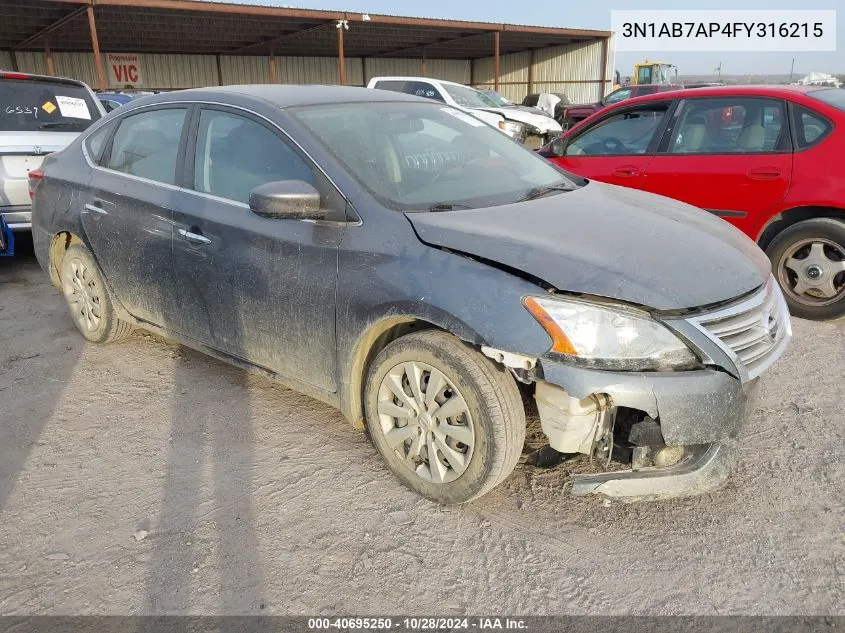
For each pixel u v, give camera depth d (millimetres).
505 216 2842
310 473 3010
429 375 2650
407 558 2477
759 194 4836
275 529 2639
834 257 4578
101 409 3637
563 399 2383
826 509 2711
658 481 2477
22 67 25328
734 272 2607
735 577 2371
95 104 7141
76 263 4367
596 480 2516
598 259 2482
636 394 2301
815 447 3150
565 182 3609
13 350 4473
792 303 4801
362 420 3061
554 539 2576
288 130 3127
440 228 2664
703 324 2393
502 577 2383
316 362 3035
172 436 3350
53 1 16375
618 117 5750
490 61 34000
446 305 2480
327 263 2871
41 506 2803
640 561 2457
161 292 3748
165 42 25000
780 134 4824
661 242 2688
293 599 2289
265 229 3096
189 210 3453
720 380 2375
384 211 2797
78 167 4293
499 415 2469
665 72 25750
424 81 14797
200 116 3566
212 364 4199
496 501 2803
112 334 4336
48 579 2385
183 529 2643
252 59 29594
